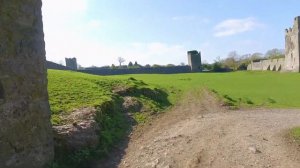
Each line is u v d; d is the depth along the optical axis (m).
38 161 14.46
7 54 13.23
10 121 13.20
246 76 76.75
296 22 90.94
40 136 14.69
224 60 140.25
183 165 16.39
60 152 15.95
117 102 28.27
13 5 13.54
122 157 17.69
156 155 17.69
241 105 36.19
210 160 17.03
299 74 80.44
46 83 15.35
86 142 17.20
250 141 20.16
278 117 29.27
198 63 119.19
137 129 23.19
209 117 28.05
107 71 88.50
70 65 103.62
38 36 14.96
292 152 18.61
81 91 28.48
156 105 30.88
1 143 12.74
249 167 16.23
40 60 15.00
